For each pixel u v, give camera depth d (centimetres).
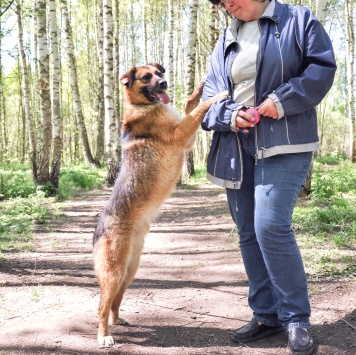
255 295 343
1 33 1418
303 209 791
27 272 545
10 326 383
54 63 1291
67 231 796
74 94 2238
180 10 2605
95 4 2691
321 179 1059
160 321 388
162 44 3103
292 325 313
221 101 322
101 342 344
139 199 371
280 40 302
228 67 327
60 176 1476
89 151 2262
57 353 334
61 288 482
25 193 1163
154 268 557
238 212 340
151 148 385
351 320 356
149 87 400
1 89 2747
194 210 984
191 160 1542
